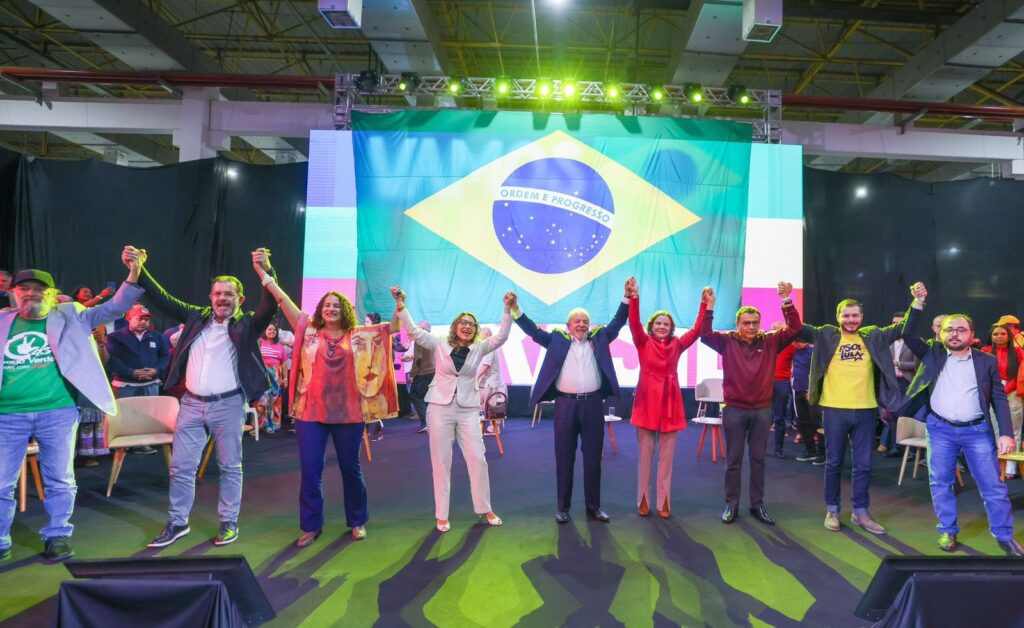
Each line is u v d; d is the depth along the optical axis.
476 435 4.03
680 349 4.30
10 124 9.67
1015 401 5.62
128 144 12.86
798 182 8.78
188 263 9.08
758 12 7.61
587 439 4.13
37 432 3.34
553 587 3.02
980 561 2.20
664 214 8.63
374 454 6.28
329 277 8.59
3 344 3.26
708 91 8.95
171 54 9.91
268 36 11.48
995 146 10.07
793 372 6.45
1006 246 9.34
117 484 5.00
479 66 13.09
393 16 8.66
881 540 3.79
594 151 8.70
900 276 9.29
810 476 5.58
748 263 8.73
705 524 4.08
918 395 3.84
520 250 8.56
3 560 3.31
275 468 5.65
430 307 8.45
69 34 11.65
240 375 3.64
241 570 2.13
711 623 2.65
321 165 8.68
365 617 2.69
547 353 4.12
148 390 5.99
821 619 2.70
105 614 2.02
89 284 8.96
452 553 3.49
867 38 11.37
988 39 8.70
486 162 8.66
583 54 12.52
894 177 9.41
